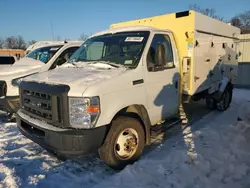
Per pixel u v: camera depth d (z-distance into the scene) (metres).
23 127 4.51
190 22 5.52
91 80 3.89
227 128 6.40
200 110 8.56
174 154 4.76
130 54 4.70
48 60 7.73
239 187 3.68
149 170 4.15
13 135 5.93
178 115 5.86
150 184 3.77
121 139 4.21
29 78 4.59
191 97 6.19
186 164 4.37
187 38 5.59
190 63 5.64
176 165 4.34
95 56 5.20
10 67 7.41
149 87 4.66
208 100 8.19
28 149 5.07
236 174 4.06
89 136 3.65
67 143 3.62
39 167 4.31
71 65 5.05
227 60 8.24
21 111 4.68
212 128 6.47
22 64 7.46
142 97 4.50
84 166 4.41
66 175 4.08
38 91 4.02
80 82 3.82
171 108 5.37
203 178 3.95
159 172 4.09
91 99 3.63
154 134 5.04
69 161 4.56
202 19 5.94
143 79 4.51
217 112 8.31
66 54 7.87
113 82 3.97
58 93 3.71
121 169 4.25
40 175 4.03
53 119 3.80
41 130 3.98
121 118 4.20
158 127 5.19
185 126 6.71
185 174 4.06
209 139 5.65
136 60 4.54
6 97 6.62
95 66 4.68
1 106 6.84
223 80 8.08
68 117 3.68
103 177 4.05
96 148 3.81
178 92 5.56
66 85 3.76
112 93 3.92
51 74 4.48
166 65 5.16
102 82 3.85
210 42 6.60
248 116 7.05
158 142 5.52
